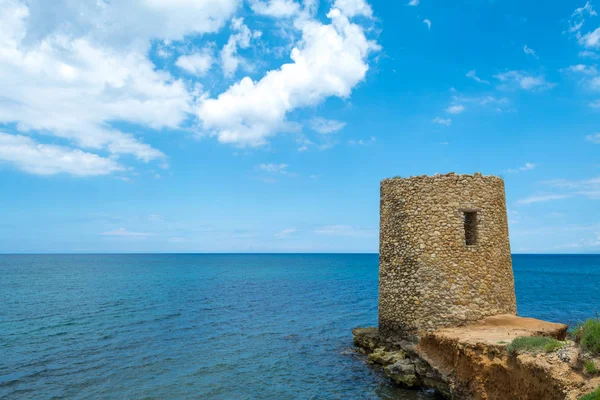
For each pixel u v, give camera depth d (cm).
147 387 2009
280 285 7556
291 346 2798
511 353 1340
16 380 2091
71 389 1975
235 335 3131
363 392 1875
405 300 2034
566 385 1086
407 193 2100
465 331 1748
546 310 4406
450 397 1614
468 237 2178
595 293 6153
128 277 9388
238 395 1908
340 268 14700
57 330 3225
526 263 19875
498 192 2089
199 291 6284
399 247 2100
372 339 2355
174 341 2914
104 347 2720
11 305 4575
